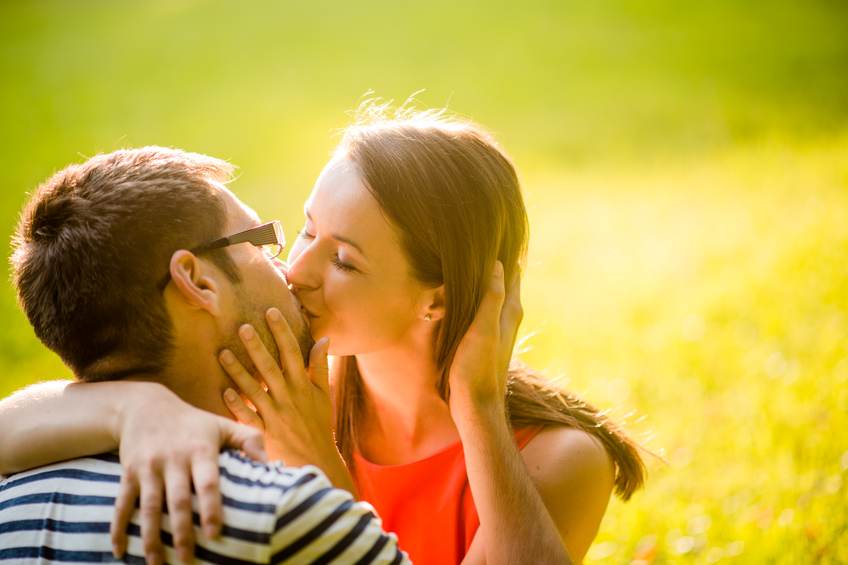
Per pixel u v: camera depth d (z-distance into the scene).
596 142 11.71
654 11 20.72
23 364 4.69
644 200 8.59
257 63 16.73
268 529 0.99
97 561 1.06
